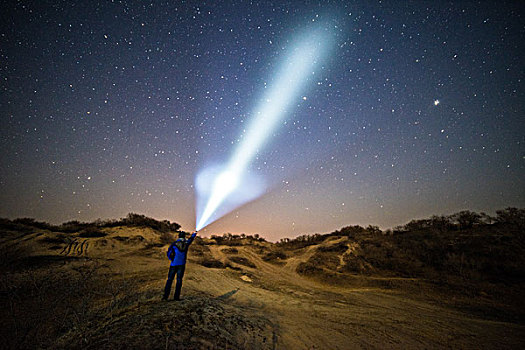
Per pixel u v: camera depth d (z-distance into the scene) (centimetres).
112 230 2723
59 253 1589
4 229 2059
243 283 1267
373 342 532
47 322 411
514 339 586
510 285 1156
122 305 526
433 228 2409
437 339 564
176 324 392
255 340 450
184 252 590
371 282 1454
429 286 1234
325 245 3266
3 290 561
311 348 471
